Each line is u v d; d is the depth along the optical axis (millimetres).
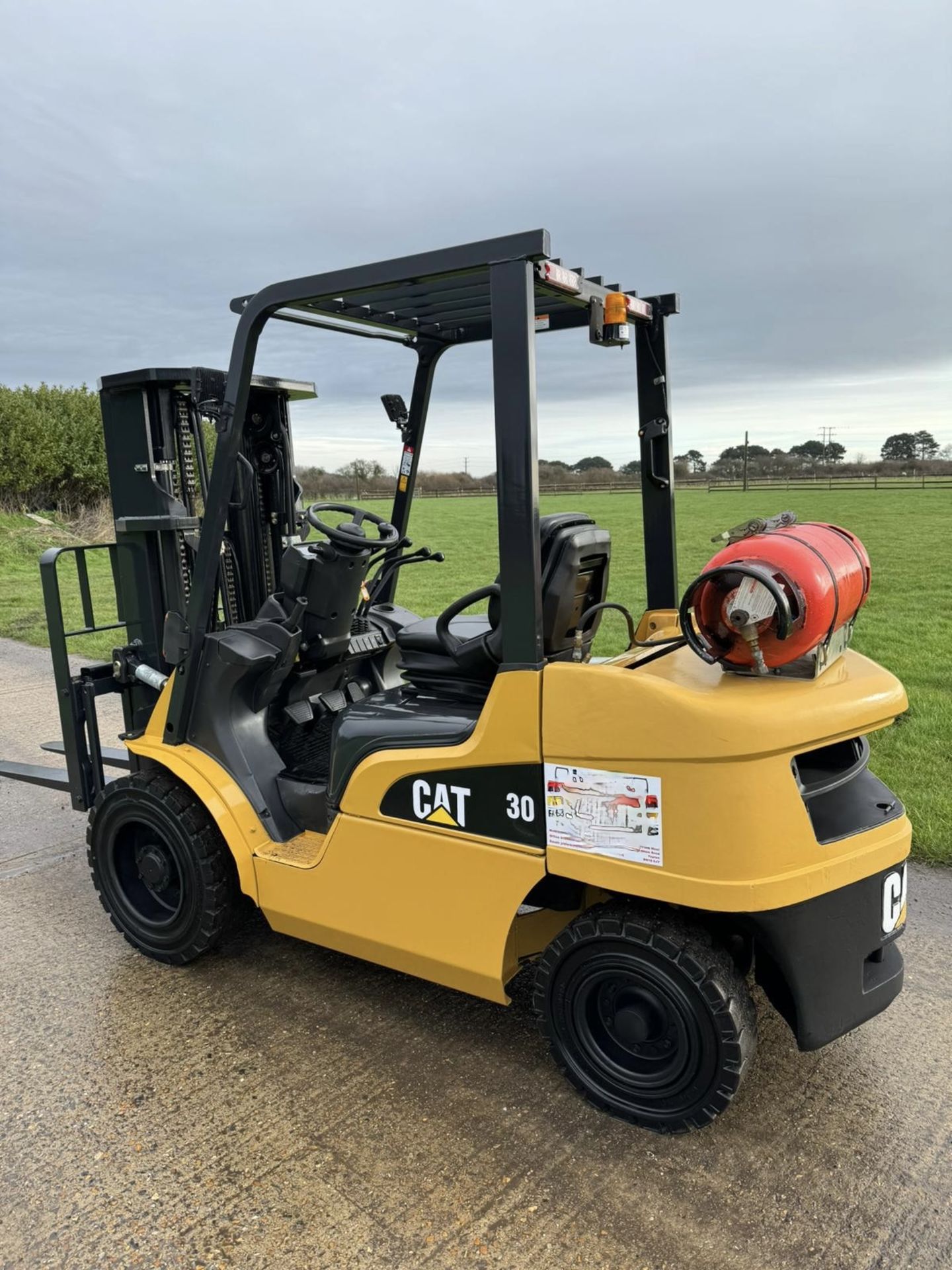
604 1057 2518
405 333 3775
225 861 3240
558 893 2656
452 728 2664
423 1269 2035
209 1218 2191
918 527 23516
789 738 2135
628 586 13086
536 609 2355
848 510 29672
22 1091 2662
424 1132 2477
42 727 6672
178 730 3273
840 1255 2061
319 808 3172
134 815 3305
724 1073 2297
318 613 3354
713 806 2156
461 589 13914
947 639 9297
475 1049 2850
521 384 2270
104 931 3656
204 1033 2943
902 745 5641
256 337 2836
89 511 20922
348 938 2896
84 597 3816
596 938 2412
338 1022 3002
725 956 2332
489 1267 2039
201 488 3750
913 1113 2537
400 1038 2910
